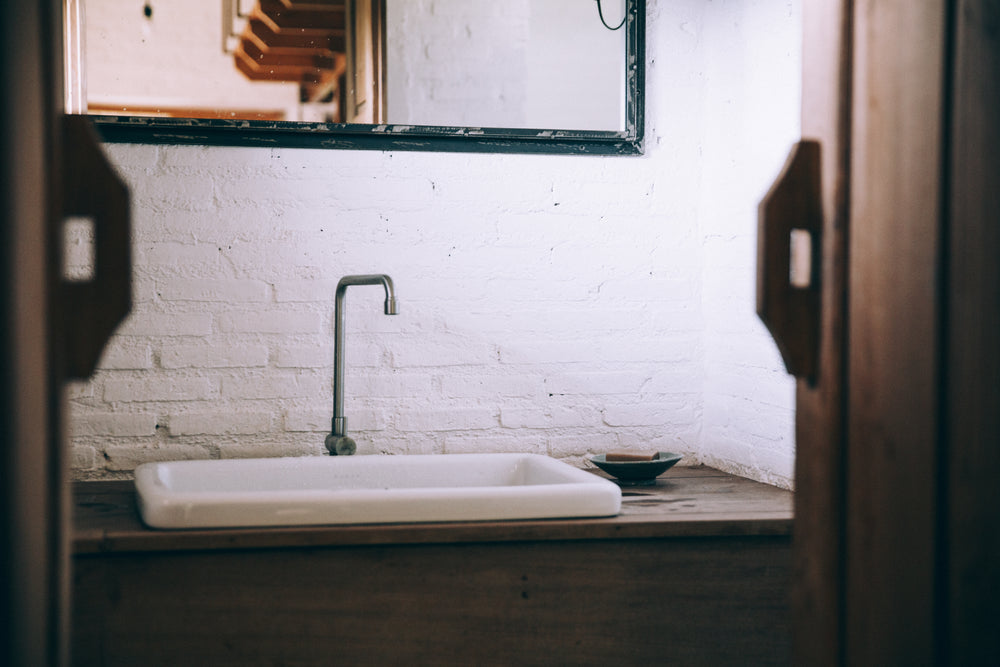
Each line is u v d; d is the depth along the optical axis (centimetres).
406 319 202
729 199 202
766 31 186
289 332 197
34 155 66
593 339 210
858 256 86
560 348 208
